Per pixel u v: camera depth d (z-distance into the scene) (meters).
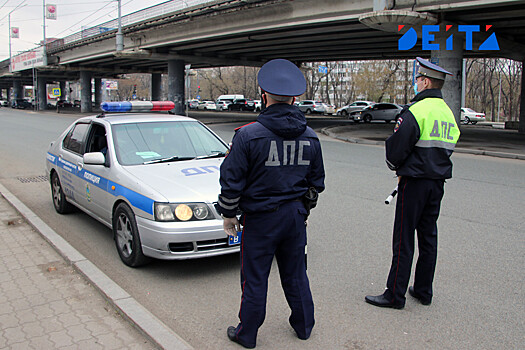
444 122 3.44
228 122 29.95
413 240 3.61
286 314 3.66
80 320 3.45
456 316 3.60
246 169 2.85
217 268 4.68
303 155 2.94
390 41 26.36
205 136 5.89
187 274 4.52
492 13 15.87
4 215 6.51
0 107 80.19
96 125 5.86
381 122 32.78
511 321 3.51
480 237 5.58
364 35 24.34
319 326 3.44
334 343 3.20
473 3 14.55
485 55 25.86
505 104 63.91
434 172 3.41
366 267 4.63
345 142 17.88
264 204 2.88
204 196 4.34
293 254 3.06
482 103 64.19
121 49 34.75
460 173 10.43
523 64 24.94
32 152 14.35
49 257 4.81
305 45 29.92
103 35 39.06
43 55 54.44
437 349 3.12
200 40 29.05
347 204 7.32
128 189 4.64
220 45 31.89
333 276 4.40
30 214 6.29
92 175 5.42
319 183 3.12
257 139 2.82
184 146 5.58
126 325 3.38
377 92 61.72
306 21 21.17
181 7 28.47
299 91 2.81
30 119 35.84
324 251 5.11
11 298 3.82
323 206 7.19
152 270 4.63
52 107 76.12
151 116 5.98
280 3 21.89
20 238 5.45
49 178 6.99
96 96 77.69
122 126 5.56
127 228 4.70
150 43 33.44
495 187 8.71
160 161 5.21
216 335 3.33
